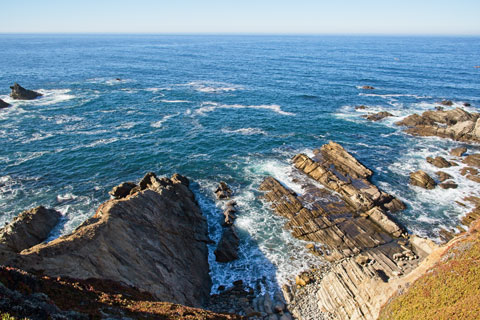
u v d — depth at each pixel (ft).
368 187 148.46
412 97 321.32
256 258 114.42
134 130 221.46
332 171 163.32
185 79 411.34
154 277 91.71
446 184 155.02
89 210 133.39
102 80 386.32
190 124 237.04
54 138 201.98
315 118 255.70
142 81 390.63
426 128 224.12
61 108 264.52
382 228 126.72
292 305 94.48
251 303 95.55
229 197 148.05
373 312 83.61
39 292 59.41
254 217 134.51
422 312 71.92
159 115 256.32
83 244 84.33
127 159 178.81
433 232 125.70
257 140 209.67
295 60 617.21
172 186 136.05
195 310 78.07
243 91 345.10
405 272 100.83
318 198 145.07
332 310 90.33
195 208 134.41
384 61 597.11
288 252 116.67
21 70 426.10
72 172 162.61
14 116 238.89
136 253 94.17
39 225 115.75
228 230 124.88
